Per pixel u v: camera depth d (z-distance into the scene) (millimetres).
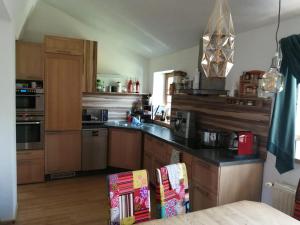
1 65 2547
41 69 3777
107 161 4449
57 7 4477
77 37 4680
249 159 2537
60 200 3336
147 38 4207
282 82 1544
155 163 3680
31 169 3852
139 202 1693
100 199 3406
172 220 1532
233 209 1697
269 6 2260
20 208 3074
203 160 2592
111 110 4902
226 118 3119
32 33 4406
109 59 4941
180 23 3215
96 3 3629
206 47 1425
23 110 3693
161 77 4988
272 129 2402
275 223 1519
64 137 4039
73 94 4004
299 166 2299
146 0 2928
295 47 2152
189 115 3420
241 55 2947
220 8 1400
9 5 2197
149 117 4926
